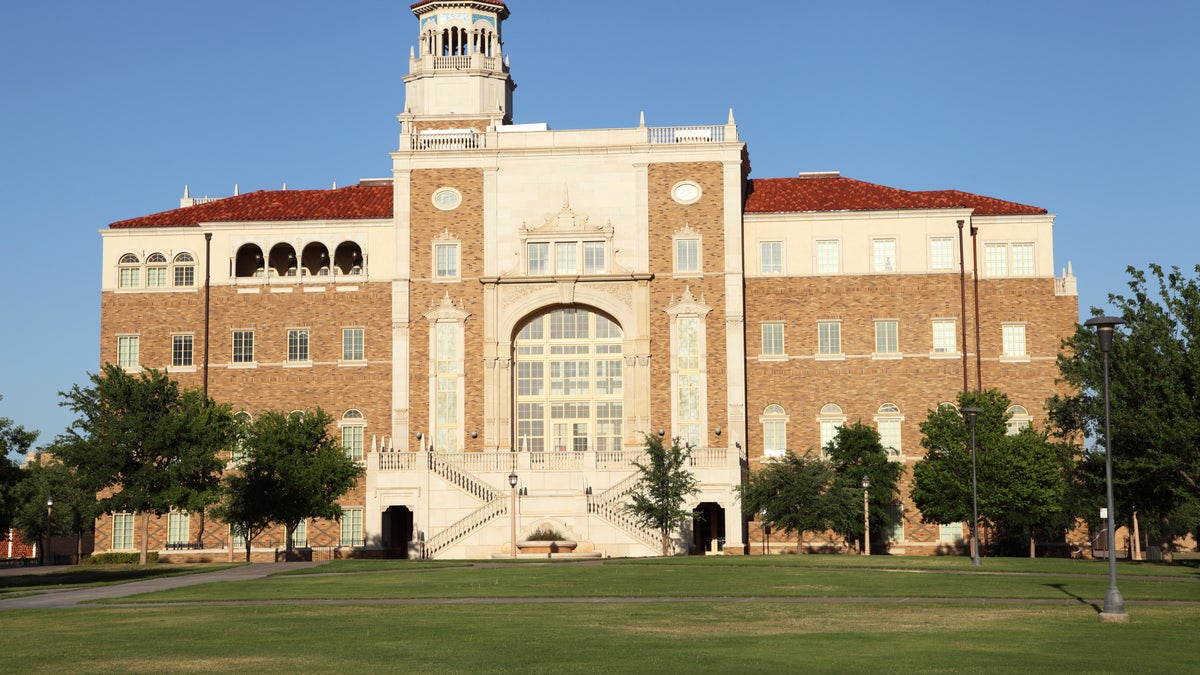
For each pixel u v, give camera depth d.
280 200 93.81
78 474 74.94
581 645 30.70
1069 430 81.25
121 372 75.19
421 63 107.50
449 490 78.44
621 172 87.31
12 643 32.62
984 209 88.88
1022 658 28.12
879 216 87.81
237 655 29.66
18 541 118.62
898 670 26.39
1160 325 61.53
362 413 88.12
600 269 86.94
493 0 108.44
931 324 87.12
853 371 87.06
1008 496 73.94
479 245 87.62
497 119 107.00
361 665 27.81
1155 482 63.88
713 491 79.38
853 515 76.69
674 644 30.86
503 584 49.31
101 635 34.12
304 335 89.19
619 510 75.56
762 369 87.38
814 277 87.75
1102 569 56.69
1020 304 86.94
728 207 86.56
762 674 25.89
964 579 50.56
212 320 89.62
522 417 87.69
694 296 86.19
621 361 87.50
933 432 77.81
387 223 89.56
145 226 90.56
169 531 87.75
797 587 47.16
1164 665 27.03
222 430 76.75
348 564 64.19
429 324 87.31
